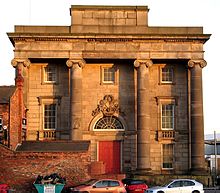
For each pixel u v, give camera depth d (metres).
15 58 55.62
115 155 56.38
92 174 45.62
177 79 58.09
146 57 56.12
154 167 56.31
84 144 42.38
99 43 56.34
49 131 56.41
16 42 55.94
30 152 37.91
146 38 56.19
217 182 56.09
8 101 43.56
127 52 56.16
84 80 57.69
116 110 57.03
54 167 38.03
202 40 56.41
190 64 56.00
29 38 55.78
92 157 56.09
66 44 56.16
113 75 58.03
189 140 56.41
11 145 42.94
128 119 56.97
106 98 57.28
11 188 37.19
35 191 37.19
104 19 57.44
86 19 57.34
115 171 56.00
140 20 57.50
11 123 43.81
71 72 55.78
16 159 37.72
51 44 56.09
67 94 57.38
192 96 55.66
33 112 56.91
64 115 56.88
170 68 58.44
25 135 50.97
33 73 57.78
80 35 55.84
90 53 56.03
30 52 55.75
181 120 57.38
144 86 55.56
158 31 57.22
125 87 57.62
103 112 56.97
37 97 57.19
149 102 56.97
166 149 56.91
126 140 56.66
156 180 52.91
